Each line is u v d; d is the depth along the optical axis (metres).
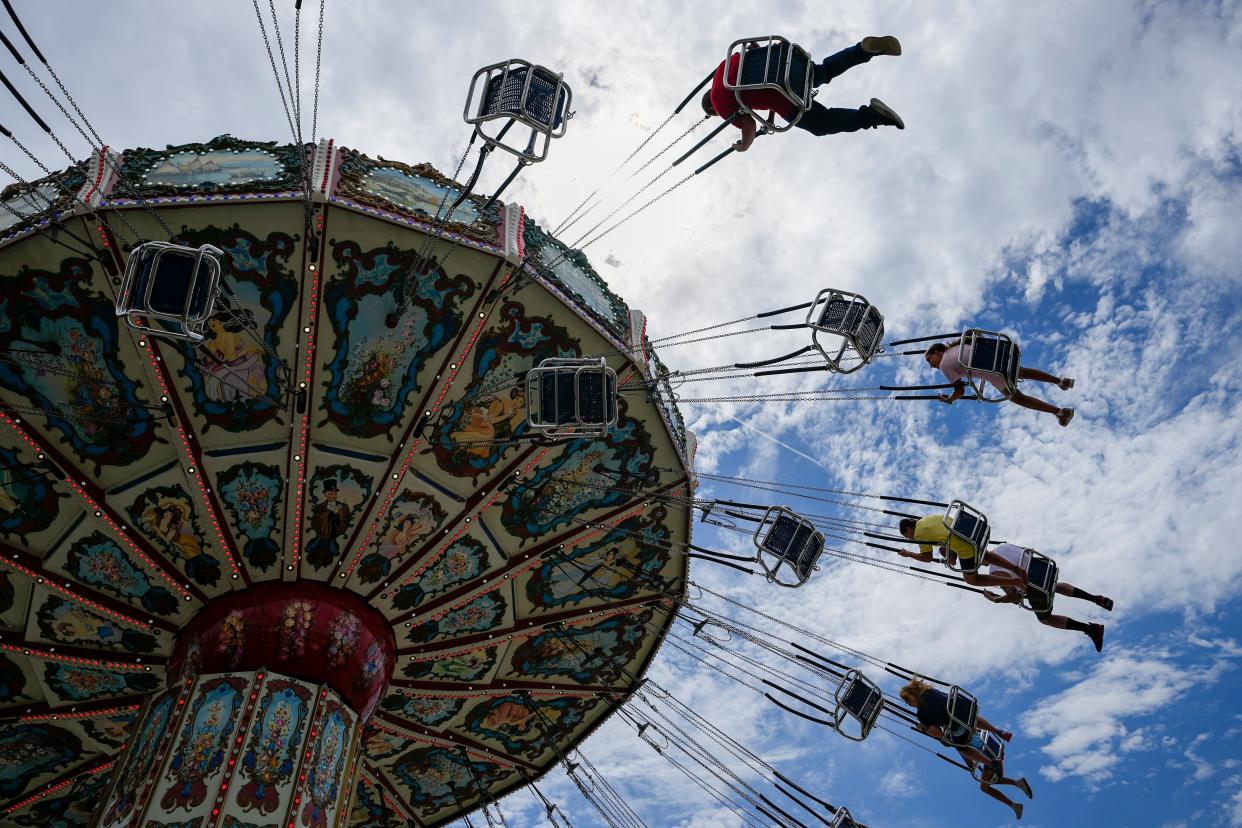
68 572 14.16
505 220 13.93
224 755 13.12
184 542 14.29
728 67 11.48
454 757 17.75
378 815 18.64
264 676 13.84
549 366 12.66
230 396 13.70
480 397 14.33
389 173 13.80
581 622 16.62
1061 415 14.10
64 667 14.80
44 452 13.43
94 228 12.45
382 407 14.12
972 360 13.77
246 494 14.20
